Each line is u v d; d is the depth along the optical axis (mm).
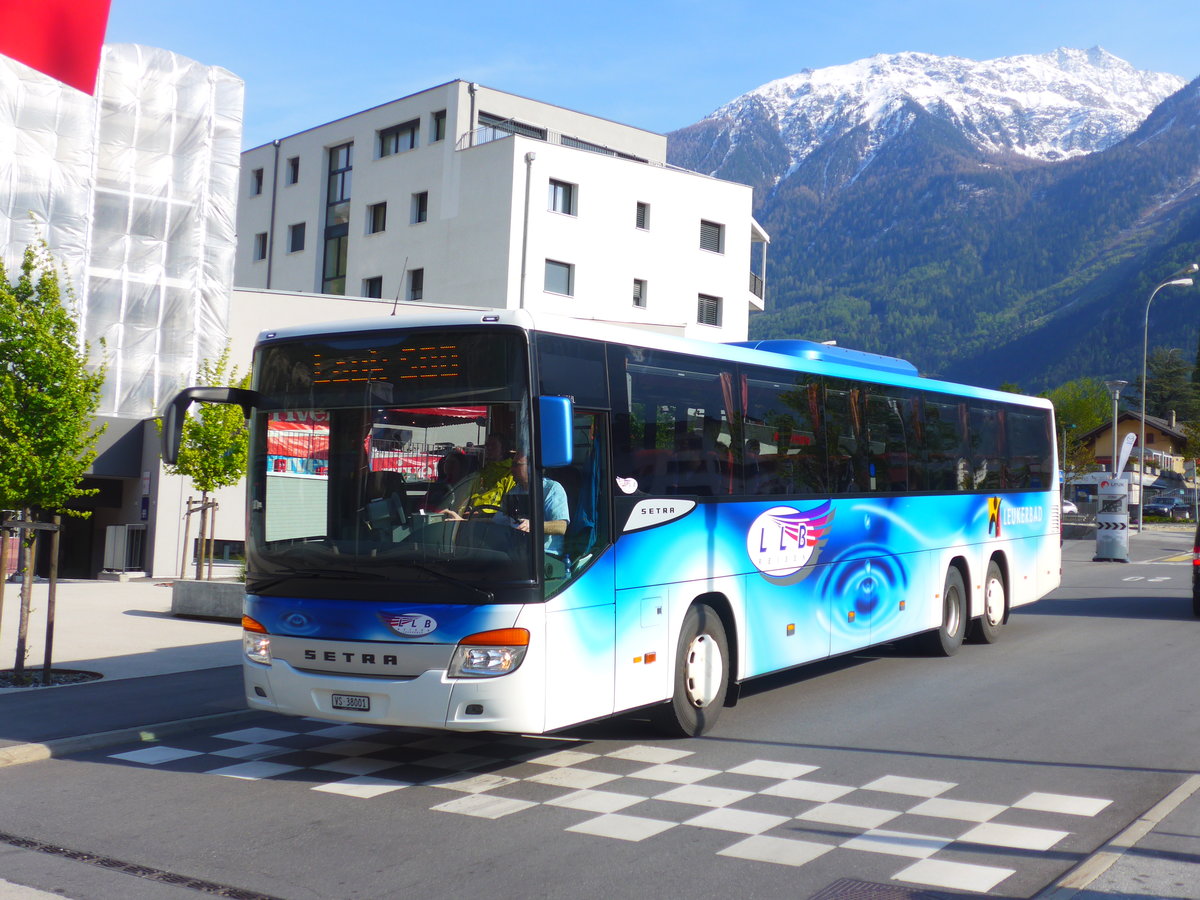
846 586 11602
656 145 61438
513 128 54500
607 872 5969
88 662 12914
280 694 7957
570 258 51094
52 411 11727
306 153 58219
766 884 5777
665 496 8945
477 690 7410
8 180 35531
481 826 6812
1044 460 17031
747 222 57562
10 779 8023
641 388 8797
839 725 9734
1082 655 13953
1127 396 167625
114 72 38344
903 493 12852
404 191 53469
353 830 6738
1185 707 10477
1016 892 5637
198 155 39375
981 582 14695
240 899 5602
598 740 9180
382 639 7602
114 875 5957
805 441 11078
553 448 7332
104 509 33438
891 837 6559
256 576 8133
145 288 38438
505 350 7715
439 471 7730
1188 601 20922
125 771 8242
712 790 7625
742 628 9891
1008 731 9453
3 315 11742
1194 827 6582
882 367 13352
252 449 8336
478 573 7480
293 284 58562
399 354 7965
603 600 8164
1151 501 91312
